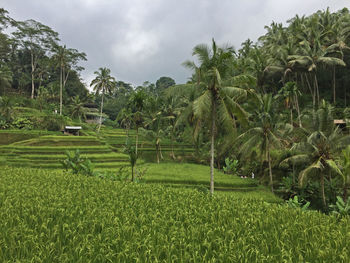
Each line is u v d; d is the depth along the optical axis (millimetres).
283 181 24969
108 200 10406
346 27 41250
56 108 63625
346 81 42094
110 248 5715
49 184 13672
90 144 43406
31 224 7223
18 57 77375
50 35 76562
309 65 39250
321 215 9055
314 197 22391
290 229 7105
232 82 16422
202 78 16781
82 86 83250
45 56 77625
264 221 7770
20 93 69938
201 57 16500
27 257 5195
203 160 41719
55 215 8055
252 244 6039
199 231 6805
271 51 45125
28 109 58344
